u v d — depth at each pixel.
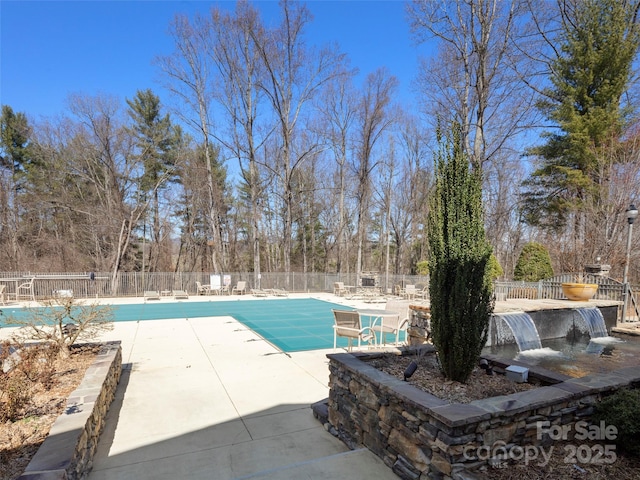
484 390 3.15
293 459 3.24
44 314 4.97
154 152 24.95
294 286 22.94
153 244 26.80
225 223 29.91
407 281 21.34
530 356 6.71
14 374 3.49
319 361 6.54
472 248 3.24
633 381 3.24
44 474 2.08
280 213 30.59
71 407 3.10
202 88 22.20
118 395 4.77
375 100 23.95
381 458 3.03
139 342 8.10
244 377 5.58
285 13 21.41
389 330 6.94
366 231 33.44
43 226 24.84
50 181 24.23
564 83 16.12
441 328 3.35
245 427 3.88
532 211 18.59
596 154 14.71
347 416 3.53
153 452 3.32
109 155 23.12
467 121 16.42
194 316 12.39
